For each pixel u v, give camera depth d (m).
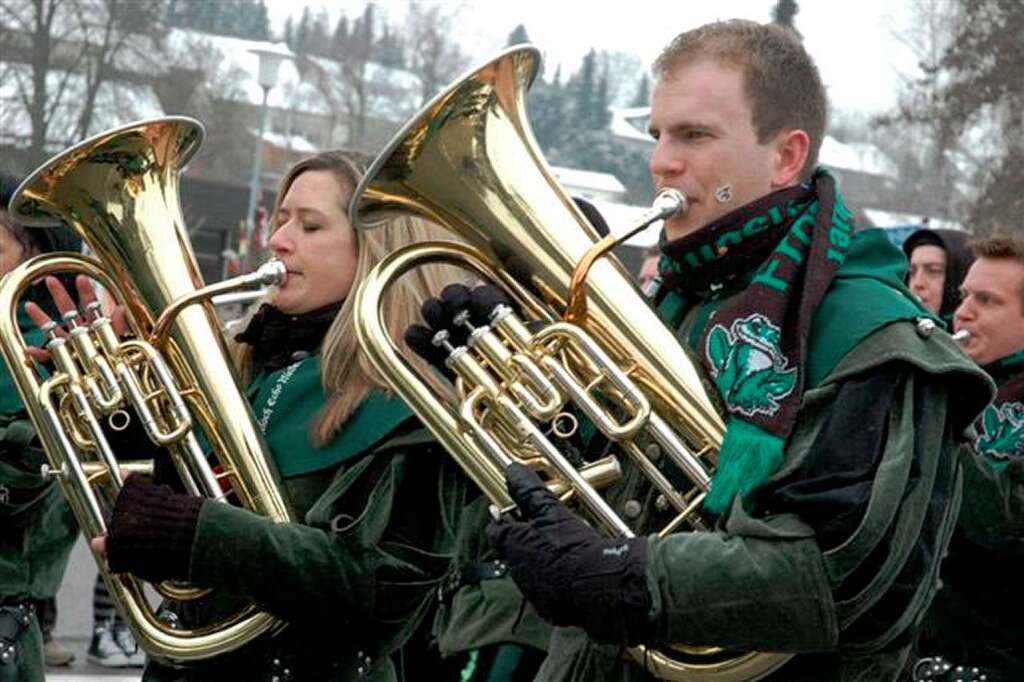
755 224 4.25
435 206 4.50
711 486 4.04
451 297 4.33
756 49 4.29
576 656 4.47
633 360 4.20
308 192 5.46
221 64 46.22
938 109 32.59
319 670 5.25
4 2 39.34
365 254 5.41
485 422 4.33
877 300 4.09
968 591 6.18
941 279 8.73
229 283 5.29
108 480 5.31
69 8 39.88
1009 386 6.41
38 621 6.81
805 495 3.91
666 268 4.52
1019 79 31.50
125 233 5.42
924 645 6.30
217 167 46.09
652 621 3.88
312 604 5.01
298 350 5.48
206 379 5.23
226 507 5.00
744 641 3.89
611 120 45.44
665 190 4.30
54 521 6.72
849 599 3.89
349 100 48.94
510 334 4.29
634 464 4.31
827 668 4.11
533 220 4.36
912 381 4.00
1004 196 31.28
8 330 5.41
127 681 11.13
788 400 4.02
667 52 4.38
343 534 5.00
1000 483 5.97
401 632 5.21
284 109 48.16
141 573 4.99
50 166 5.36
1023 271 6.71
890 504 3.87
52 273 5.51
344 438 5.17
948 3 33.72
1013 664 6.18
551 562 3.95
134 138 5.39
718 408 4.12
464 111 4.38
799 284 4.14
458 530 5.14
